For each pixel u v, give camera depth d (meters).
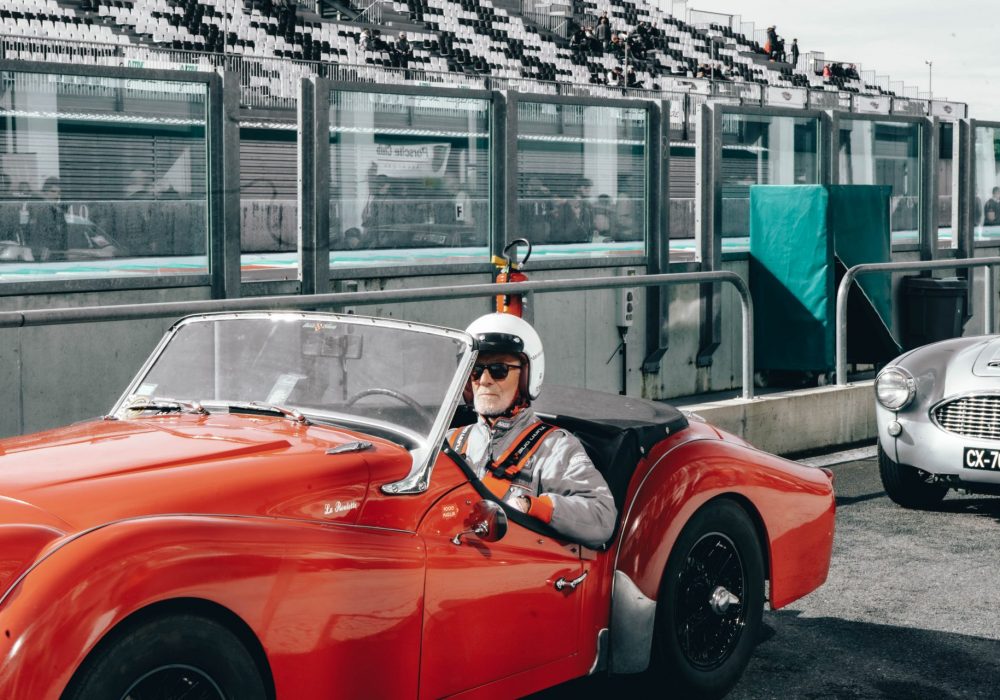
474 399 3.81
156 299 8.16
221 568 2.63
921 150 13.27
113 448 3.14
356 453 3.18
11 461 3.06
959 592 5.53
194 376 3.75
